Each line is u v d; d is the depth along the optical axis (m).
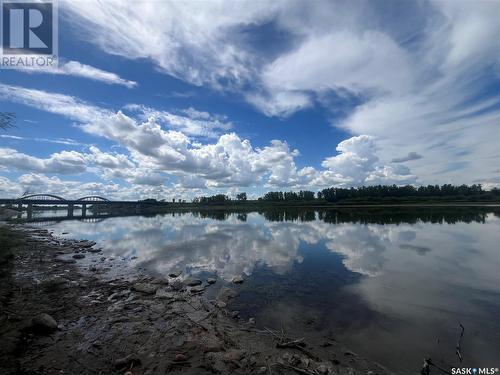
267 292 12.44
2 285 12.50
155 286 13.19
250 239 28.80
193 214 96.31
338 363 6.87
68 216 91.50
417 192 143.38
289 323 9.27
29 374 6.09
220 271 16.27
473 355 7.26
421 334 8.42
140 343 7.66
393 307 10.51
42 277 14.45
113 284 13.48
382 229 35.53
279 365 6.68
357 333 8.52
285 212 95.25
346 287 12.97
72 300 11.13
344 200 144.12
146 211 136.00
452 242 24.61
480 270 15.55
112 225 51.72
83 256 20.59
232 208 146.62
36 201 92.00
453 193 138.38
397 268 16.19
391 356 7.25
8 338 7.32
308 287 13.06
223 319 9.52
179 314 9.79
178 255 21.00
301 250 22.25
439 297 11.48
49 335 8.05
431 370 6.65
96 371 6.36
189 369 6.40
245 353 7.20
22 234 22.11
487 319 9.38
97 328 8.59
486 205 102.44
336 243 25.23
